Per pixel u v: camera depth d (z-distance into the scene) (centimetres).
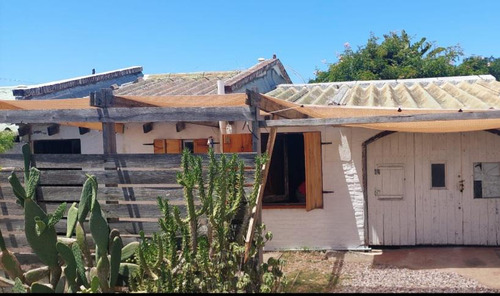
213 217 544
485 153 973
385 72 2348
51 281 536
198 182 541
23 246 646
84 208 559
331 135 995
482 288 730
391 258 923
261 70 1293
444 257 912
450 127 846
